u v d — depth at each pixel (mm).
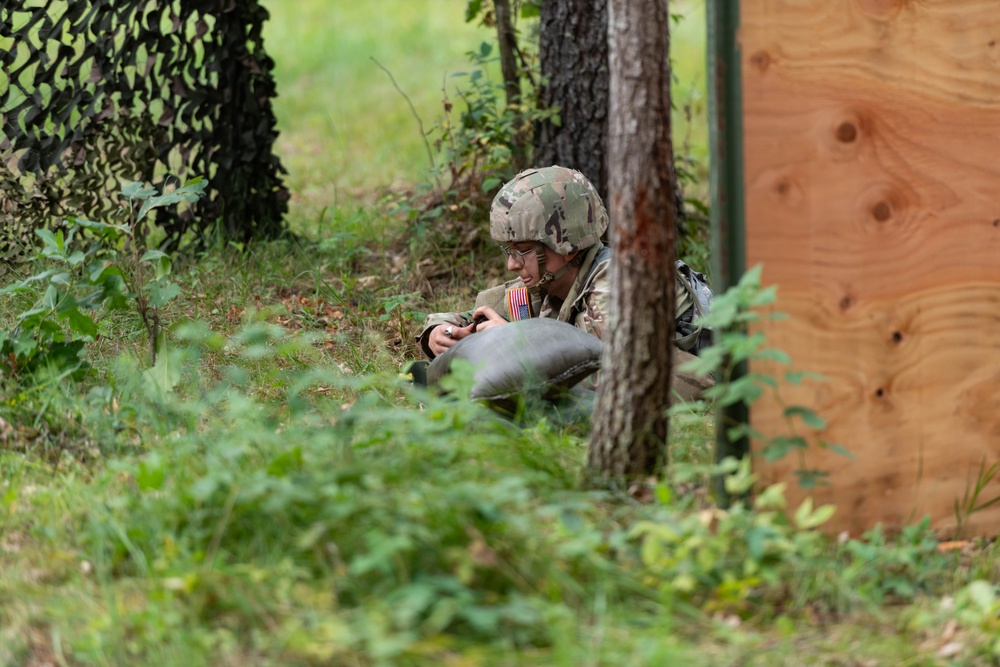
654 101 5977
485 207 12297
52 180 11195
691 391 7902
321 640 4883
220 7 11930
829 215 6281
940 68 6391
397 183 16344
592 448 6352
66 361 8219
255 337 7727
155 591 5172
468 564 4996
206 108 12109
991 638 5488
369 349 9859
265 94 12430
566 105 11609
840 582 5723
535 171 8242
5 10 10977
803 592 5664
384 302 10805
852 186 6309
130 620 5195
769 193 6168
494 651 4867
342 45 28609
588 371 7695
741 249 6148
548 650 4969
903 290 6465
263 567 5328
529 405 7520
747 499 6203
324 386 8641
